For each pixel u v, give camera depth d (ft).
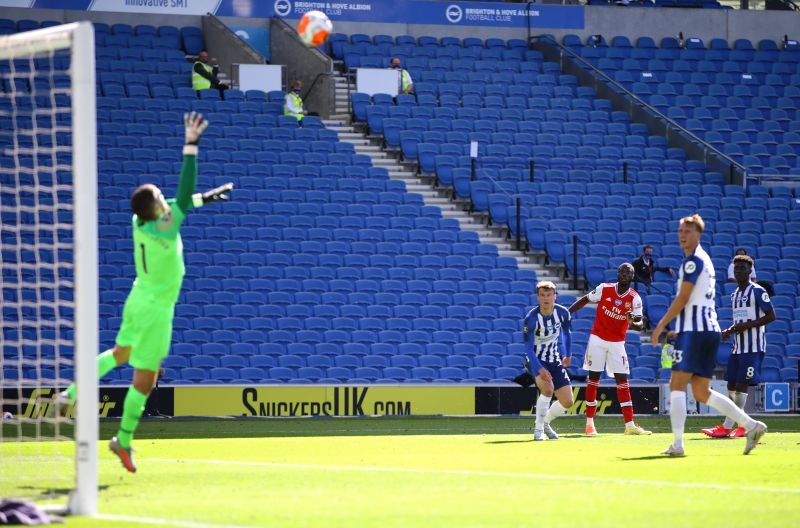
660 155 351.25
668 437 178.19
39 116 306.35
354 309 273.13
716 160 350.84
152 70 342.64
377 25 388.78
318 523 77.92
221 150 313.12
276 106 337.72
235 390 237.66
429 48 379.76
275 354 259.80
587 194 328.29
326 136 331.16
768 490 98.37
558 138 348.38
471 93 363.76
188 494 96.48
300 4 380.37
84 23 90.94
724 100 382.63
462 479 108.17
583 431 199.41
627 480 106.93
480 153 336.29
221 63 361.92
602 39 402.52
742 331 181.16
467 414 249.55
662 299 289.94
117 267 267.39
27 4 351.46
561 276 306.55
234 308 265.95
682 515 82.33
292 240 290.56
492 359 269.44
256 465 126.31
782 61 405.18
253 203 296.30
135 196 104.94
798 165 363.35
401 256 291.79
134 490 99.96
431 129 343.26
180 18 369.71
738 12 416.26
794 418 247.50
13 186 286.25
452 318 277.23
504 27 398.83
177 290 107.65
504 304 286.87
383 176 321.93
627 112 368.07
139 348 107.24
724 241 318.04
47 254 269.23
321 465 126.00
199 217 288.10
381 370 261.44
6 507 80.43
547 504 88.53
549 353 174.81
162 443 166.91
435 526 76.64
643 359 274.98
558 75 380.58
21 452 146.82
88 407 86.07
